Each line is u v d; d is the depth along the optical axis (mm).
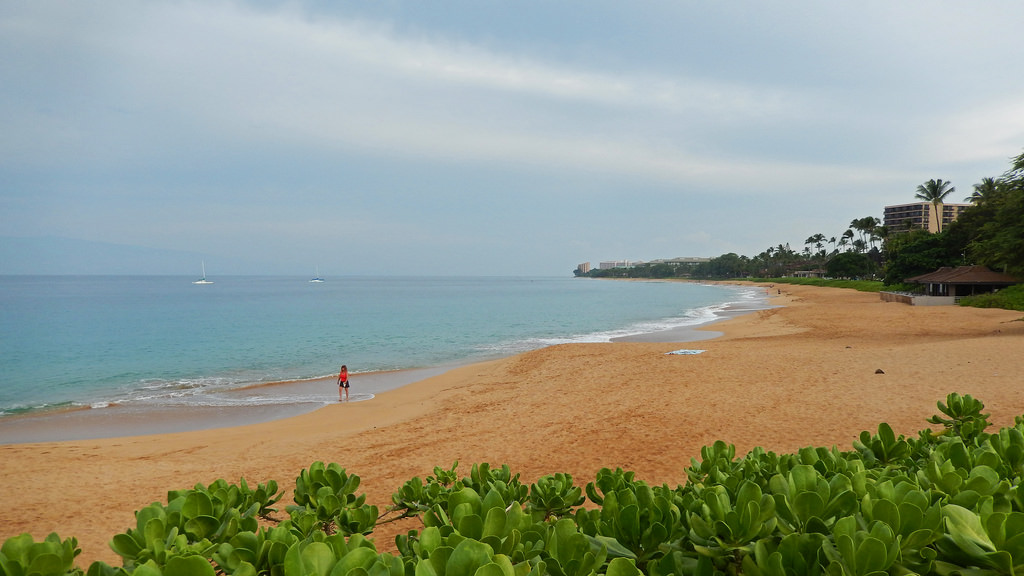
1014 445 2729
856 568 1375
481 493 2473
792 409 11359
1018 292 42000
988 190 72375
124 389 20781
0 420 16234
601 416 11945
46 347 33594
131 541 1795
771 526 1646
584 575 1474
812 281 133250
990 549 1463
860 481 2010
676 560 1568
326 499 2412
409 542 1963
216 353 30922
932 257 63000
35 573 1550
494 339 36594
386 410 16094
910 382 13188
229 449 11750
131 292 144875
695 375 16375
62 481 9477
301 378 22812
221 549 1664
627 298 102312
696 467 2891
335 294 130125
